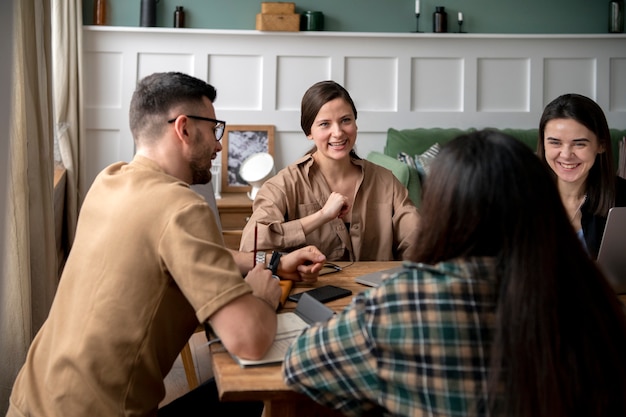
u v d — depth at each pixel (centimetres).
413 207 213
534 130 418
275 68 407
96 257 119
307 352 93
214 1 406
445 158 88
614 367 80
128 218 118
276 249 190
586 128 185
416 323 82
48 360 123
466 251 85
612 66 426
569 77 426
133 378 117
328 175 212
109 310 116
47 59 238
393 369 84
